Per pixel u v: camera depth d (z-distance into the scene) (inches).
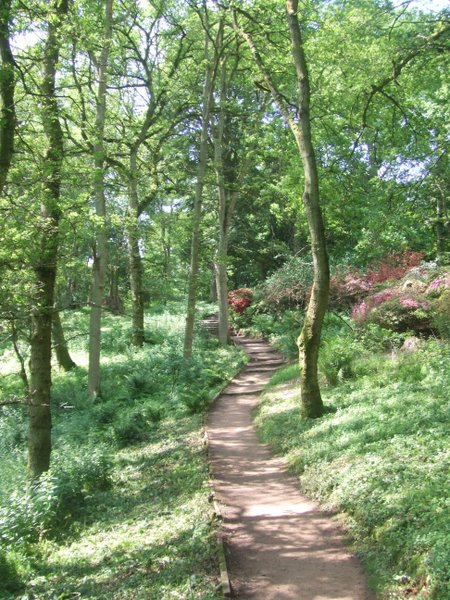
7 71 343.0
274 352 938.1
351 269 780.0
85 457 399.5
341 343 540.7
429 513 209.8
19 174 404.5
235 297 1307.8
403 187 556.7
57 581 240.1
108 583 224.7
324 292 413.4
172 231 1316.4
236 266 1549.0
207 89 816.9
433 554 181.5
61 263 418.3
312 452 342.3
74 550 278.1
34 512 312.5
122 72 853.2
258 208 1280.8
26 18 367.6
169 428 522.3
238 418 537.0
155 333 1063.0
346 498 263.1
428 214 754.8
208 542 241.4
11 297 357.1
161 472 384.8
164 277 1520.7
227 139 1141.7
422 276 577.6
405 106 533.0
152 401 632.4
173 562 229.0
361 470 279.0
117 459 439.8
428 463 255.8
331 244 1059.3
